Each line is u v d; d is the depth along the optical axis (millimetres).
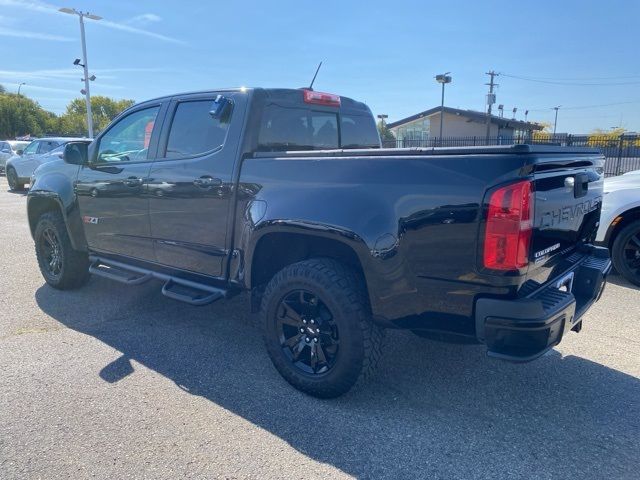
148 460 2729
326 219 3131
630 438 2969
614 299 5438
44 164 5746
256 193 3566
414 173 2877
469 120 36469
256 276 3689
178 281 4250
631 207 5719
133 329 4578
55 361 3902
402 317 3006
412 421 3141
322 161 3264
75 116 75188
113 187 4648
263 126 3871
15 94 70812
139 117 4609
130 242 4633
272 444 2889
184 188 4023
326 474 2645
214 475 2621
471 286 2740
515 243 2594
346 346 3152
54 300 5352
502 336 2676
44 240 5664
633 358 4023
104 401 3320
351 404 3332
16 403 3277
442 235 2775
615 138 19922
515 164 2598
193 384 3576
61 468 2654
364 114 5047
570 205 3244
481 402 3375
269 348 3545
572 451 2846
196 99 4141
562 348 4215
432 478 2623
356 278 3229
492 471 2678
